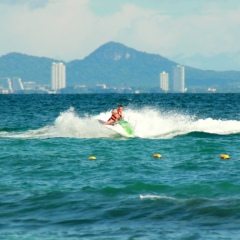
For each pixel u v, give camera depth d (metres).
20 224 36.81
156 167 57.34
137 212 38.81
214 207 39.34
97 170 55.78
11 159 63.00
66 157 64.56
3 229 35.75
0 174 54.22
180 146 73.81
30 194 44.41
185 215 37.91
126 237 33.72
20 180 50.84
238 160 61.53
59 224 36.69
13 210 40.09
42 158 63.72
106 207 40.19
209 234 33.84
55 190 45.72
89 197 43.03
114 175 52.91
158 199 41.62
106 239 33.44
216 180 49.53
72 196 43.41
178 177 51.47
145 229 35.19
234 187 45.81
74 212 39.34
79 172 54.78
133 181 49.66
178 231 34.62
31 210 40.03
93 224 36.53
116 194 43.81
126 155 66.31
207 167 57.00
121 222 36.81
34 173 54.53
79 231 35.09
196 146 73.62
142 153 67.88
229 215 37.59
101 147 73.50
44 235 34.38
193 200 41.22
